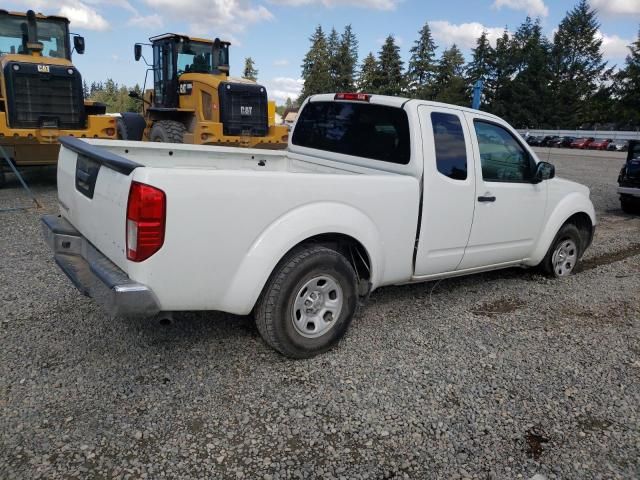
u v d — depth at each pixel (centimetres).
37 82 888
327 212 341
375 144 434
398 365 356
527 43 7412
